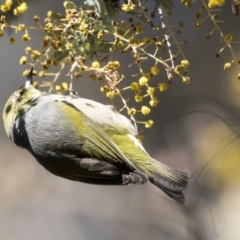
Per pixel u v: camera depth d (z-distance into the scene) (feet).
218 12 19.56
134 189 18.57
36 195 24.06
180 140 12.62
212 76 20.30
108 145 12.41
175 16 18.84
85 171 12.43
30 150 13.10
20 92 13.55
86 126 12.59
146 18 12.16
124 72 19.15
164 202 14.58
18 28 11.63
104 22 11.86
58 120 12.63
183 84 19.92
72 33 11.93
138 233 16.43
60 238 22.68
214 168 11.34
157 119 13.24
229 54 20.43
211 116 12.51
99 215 22.20
